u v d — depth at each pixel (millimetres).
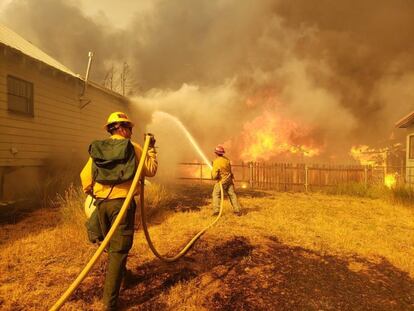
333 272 4055
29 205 7766
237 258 4434
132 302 3160
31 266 3992
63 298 2389
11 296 3219
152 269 3959
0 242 4867
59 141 11164
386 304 3277
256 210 7938
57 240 4941
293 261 4391
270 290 3506
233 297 3314
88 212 4996
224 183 7160
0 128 8594
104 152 2992
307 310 3119
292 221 6770
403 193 9719
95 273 3807
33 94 9852
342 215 7629
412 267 4266
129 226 3047
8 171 8977
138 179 2975
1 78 8625
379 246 5121
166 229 5836
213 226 6148
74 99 12055
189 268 4031
